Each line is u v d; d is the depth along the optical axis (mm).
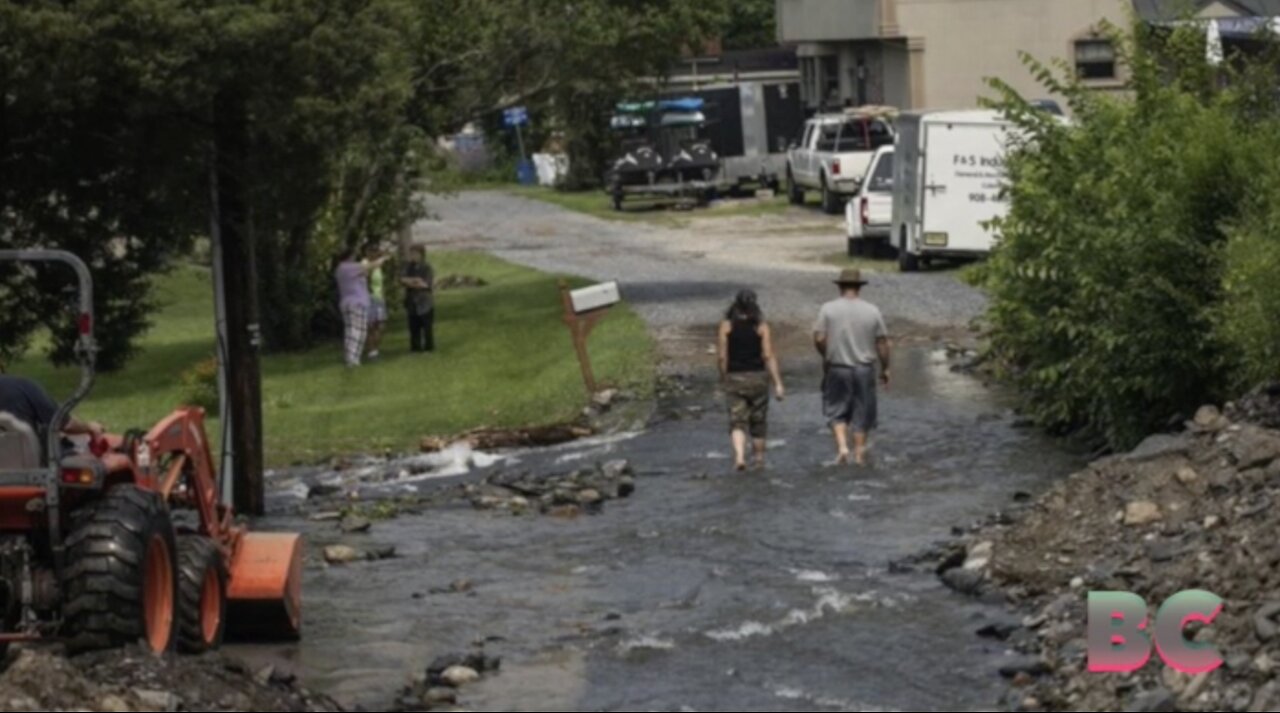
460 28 66688
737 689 22734
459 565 31188
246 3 39844
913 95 106062
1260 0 82625
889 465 38500
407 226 72438
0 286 42781
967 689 22328
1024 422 42500
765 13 154625
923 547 30562
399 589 29422
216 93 39812
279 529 35281
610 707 22172
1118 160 37875
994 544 28391
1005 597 26531
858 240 81625
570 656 24656
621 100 73875
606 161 128250
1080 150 40562
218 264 37969
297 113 39594
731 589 28219
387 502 37688
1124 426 37062
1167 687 21062
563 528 34062
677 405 47594
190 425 25016
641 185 115562
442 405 50750
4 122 41188
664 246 93750
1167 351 35562
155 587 22344
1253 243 33156
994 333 45469
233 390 37250
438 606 28047
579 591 28719
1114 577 25250
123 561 21344
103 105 40719
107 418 52250
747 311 38969
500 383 54344
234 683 21703
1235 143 35812
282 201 40312
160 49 38750
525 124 135750
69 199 42250
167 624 22469
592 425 46156
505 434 44656
